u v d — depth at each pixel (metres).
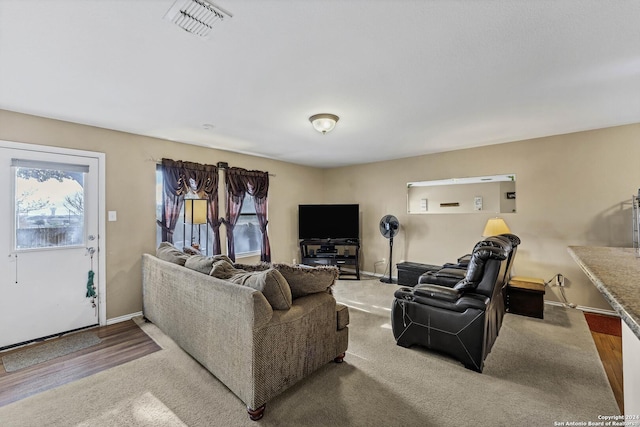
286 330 1.96
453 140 4.08
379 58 1.92
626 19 1.54
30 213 2.83
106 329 3.12
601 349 2.65
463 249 4.68
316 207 5.62
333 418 1.78
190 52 1.83
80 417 1.79
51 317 2.93
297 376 2.05
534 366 2.35
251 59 1.92
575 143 3.71
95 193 3.23
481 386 2.10
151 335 2.95
